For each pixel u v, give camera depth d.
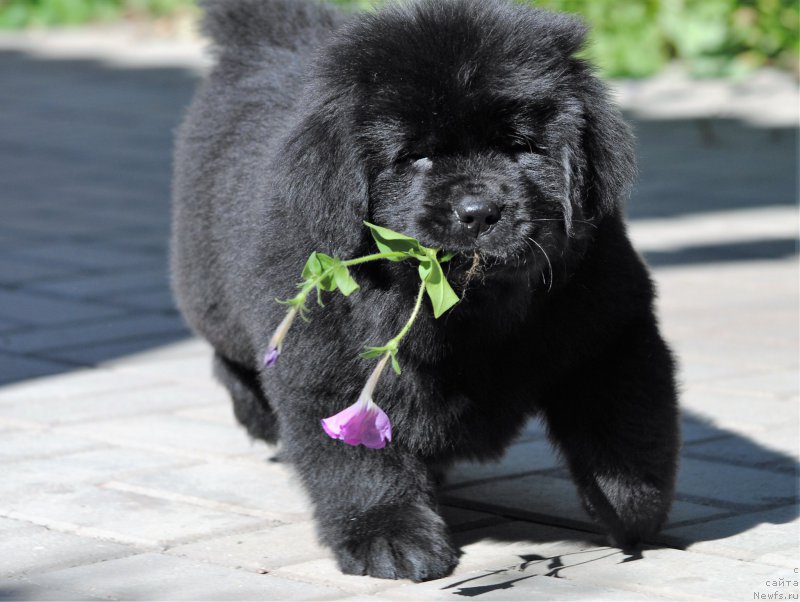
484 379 5.57
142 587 5.14
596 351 5.61
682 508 6.20
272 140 6.23
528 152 5.43
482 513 6.29
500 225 5.18
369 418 4.73
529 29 5.50
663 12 21.22
